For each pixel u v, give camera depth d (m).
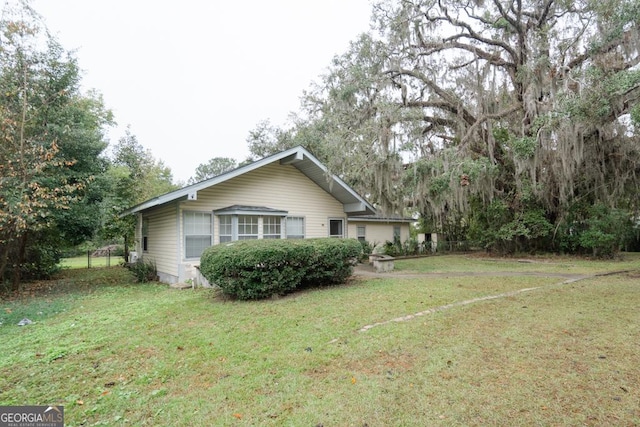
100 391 3.10
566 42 12.41
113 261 20.19
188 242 9.56
